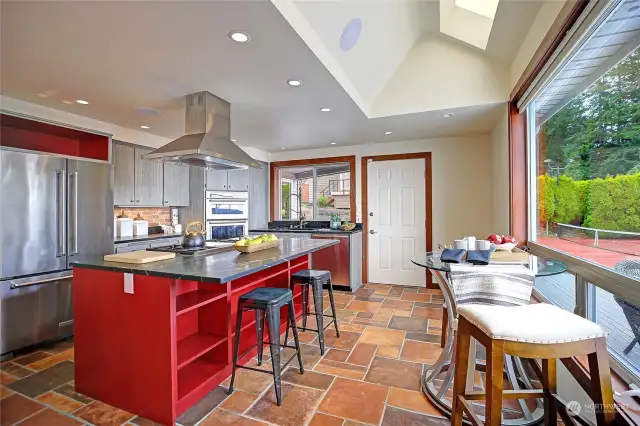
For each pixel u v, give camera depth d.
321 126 3.92
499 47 2.75
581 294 1.78
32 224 2.74
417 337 2.92
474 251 1.93
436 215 4.71
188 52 2.10
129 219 4.06
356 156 5.21
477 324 1.30
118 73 2.40
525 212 2.86
